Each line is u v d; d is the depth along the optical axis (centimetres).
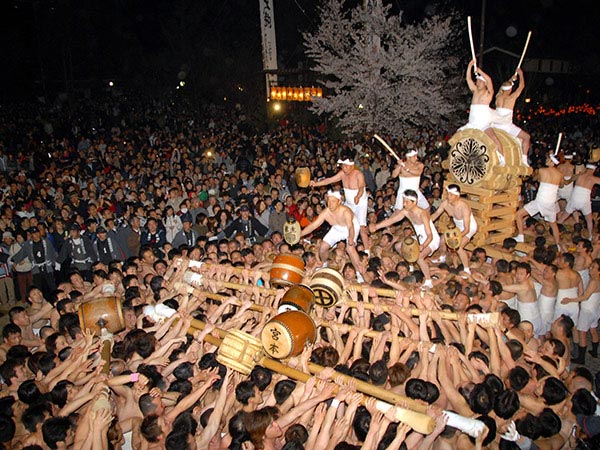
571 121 3061
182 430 499
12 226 1279
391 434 515
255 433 498
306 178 946
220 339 647
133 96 4931
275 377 638
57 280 1210
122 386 605
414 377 599
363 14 2120
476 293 866
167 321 707
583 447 530
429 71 2109
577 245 1089
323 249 1003
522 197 1505
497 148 1042
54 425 502
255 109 3319
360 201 1056
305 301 638
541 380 588
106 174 1872
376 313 706
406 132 2280
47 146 2427
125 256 1212
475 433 484
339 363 629
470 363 626
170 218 1302
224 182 1617
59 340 699
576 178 1344
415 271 955
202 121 3547
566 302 923
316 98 2239
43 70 4469
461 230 1005
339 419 530
